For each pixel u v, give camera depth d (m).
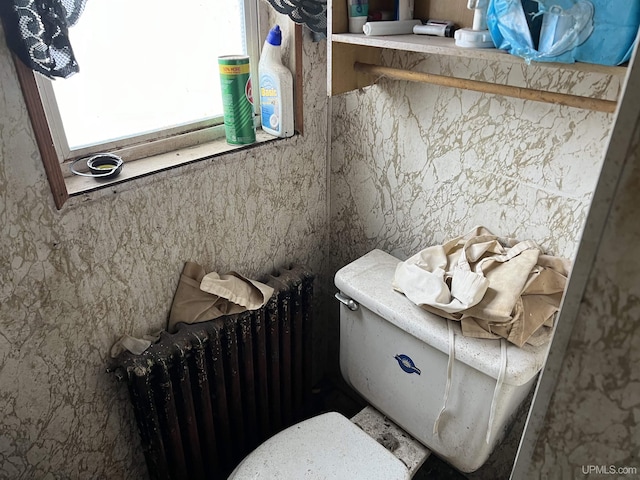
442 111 1.07
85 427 1.04
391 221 1.29
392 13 1.03
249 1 1.10
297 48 1.11
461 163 1.08
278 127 1.17
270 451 1.04
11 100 0.73
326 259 1.51
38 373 0.91
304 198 1.33
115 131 1.00
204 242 1.10
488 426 0.95
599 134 0.86
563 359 0.42
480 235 1.06
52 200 0.82
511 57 0.72
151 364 0.97
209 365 1.12
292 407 1.46
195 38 1.06
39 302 0.86
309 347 1.40
